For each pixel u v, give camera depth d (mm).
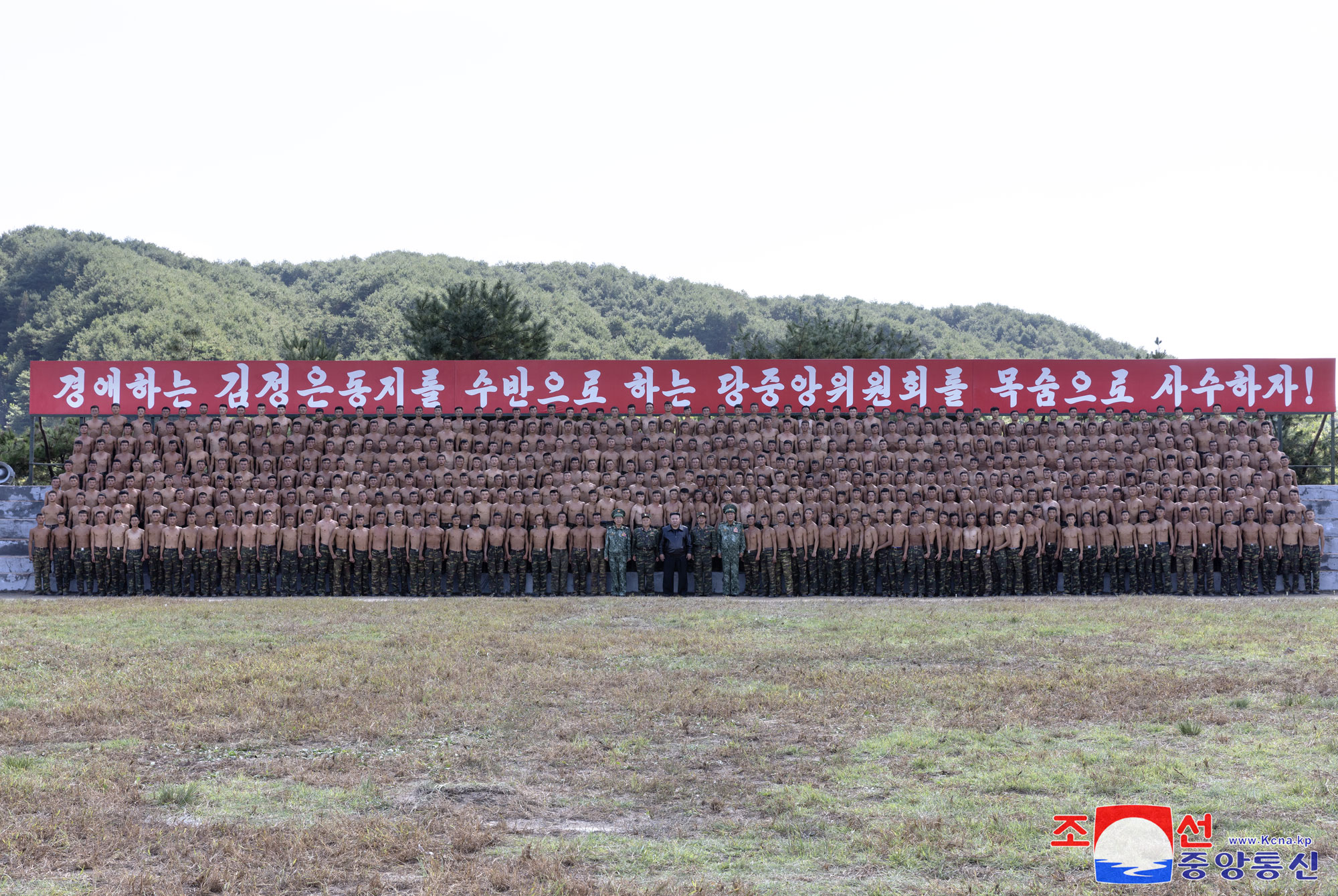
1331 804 9672
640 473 29266
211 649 17984
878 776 10734
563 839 9031
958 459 29562
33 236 154250
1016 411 32375
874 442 30062
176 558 27594
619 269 178875
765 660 16969
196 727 12625
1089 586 27672
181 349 112750
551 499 28422
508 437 30547
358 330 135875
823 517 27984
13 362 126125
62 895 7734
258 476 29062
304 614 22625
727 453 29781
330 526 27750
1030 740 11992
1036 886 7961
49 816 9492
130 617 22219
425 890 7766
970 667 16266
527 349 50219
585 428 31078
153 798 10086
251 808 9820
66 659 16984
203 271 159500
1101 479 28312
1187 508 27625
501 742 12070
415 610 23422
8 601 25625
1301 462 42625
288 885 8023
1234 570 27766
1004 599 26031
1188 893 7820
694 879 8172
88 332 118312
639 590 28109
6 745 11977
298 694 14281
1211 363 32125
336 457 29828
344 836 8984
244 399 32250
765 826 9375
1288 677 15125
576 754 11570
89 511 28203
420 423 31891
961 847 8766
